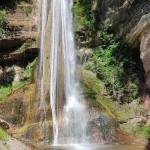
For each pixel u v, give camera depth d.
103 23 20.89
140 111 18.31
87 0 22.11
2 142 12.34
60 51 20.70
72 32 21.75
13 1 23.38
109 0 20.12
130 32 19.27
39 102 18.11
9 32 21.84
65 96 19.19
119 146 15.61
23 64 21.95
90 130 16.66
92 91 18.91
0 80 21.34
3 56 21.66
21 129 16.91
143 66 18.70
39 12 22.73
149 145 16.08
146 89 18.80
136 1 18.39
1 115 18.03
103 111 17.67
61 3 22.12
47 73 19.39
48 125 16.62
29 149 12.77
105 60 20.50
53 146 15.20
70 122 16.92
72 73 20.44
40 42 21.47
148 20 17.81
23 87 19.11
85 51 21.16
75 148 14.70
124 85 19.47
